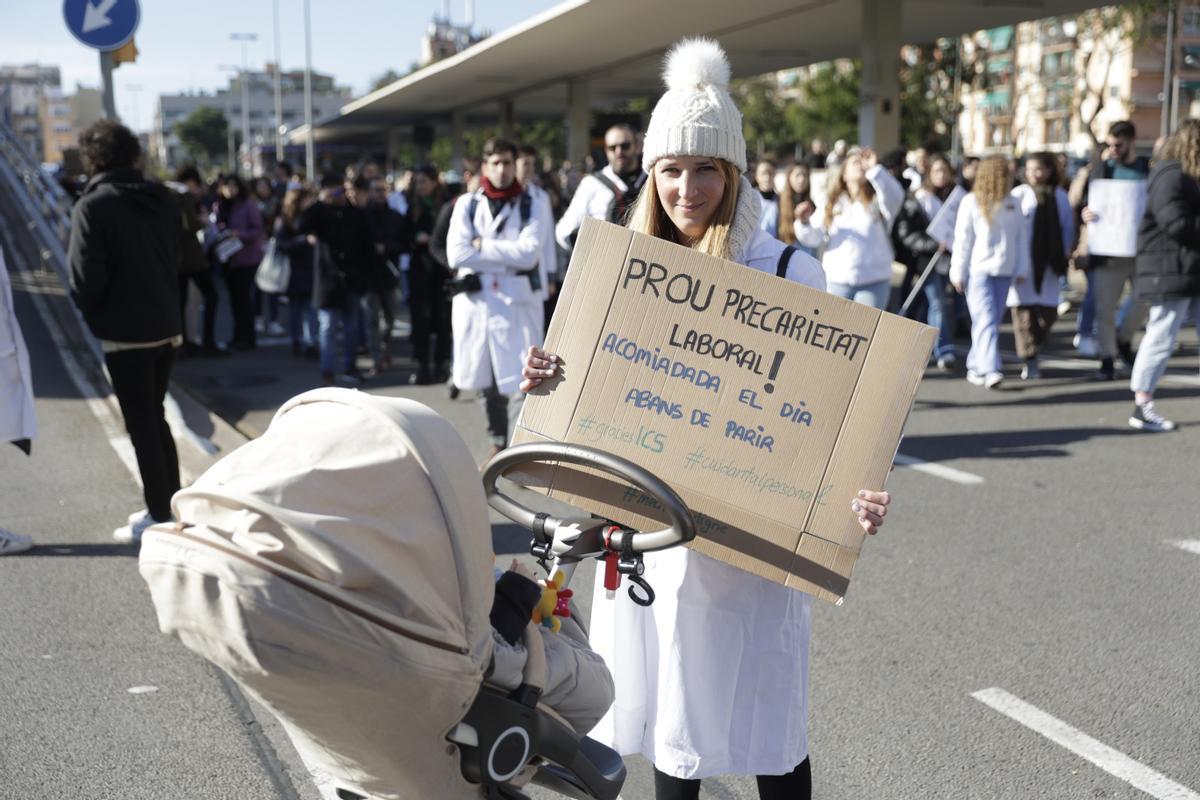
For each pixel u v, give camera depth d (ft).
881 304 28.71
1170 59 111.45
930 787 10.77
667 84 7.79
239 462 5.45
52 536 18.67
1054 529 18.47
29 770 11.17
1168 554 17.16
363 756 5.65
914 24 66.39
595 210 20.79
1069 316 45.70
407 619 5.22
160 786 10.91
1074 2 57.57
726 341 7.15
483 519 5.76
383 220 35.50
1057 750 11.43
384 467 5.40
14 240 62.75
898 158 36.19
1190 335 39.70
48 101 479.00
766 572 7.14
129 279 17.26
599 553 7.20
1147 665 13.35
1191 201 23.82
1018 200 30.42
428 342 33.30
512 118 131.85
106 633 14.58
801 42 74.79
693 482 7.18
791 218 29.45
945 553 17.38
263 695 5.28
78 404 30.53
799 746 7.86
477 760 5.97
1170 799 10.51
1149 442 24.17
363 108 149.18
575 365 7.33
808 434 7.07
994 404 28.55
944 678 13.08
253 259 41.16
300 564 5.06
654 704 7.85
